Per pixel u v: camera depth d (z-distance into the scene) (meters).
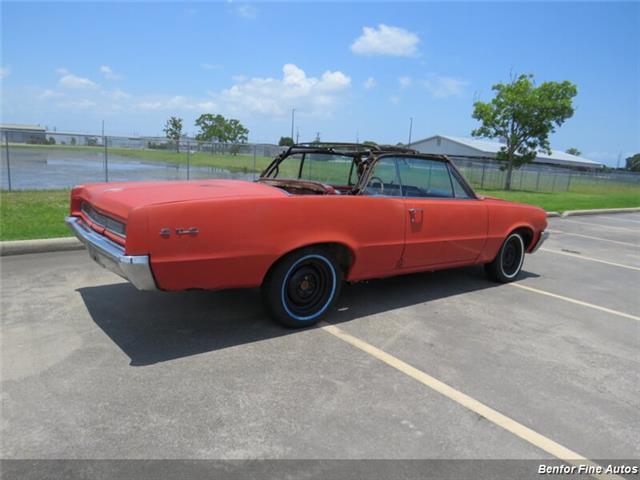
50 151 18.61
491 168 30.78
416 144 58.94
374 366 3.47
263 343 3.77
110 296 4.68
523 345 4.04
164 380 3.12
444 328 4.32
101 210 3.62
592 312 5.07
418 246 4.70
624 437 2.75
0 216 7.89
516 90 27.34
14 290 4.76
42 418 2.65
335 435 2.62
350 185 4.88
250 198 3.52
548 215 14.92
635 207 19.47
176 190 3.76
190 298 4.72
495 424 2.81
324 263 4.07
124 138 15.97
